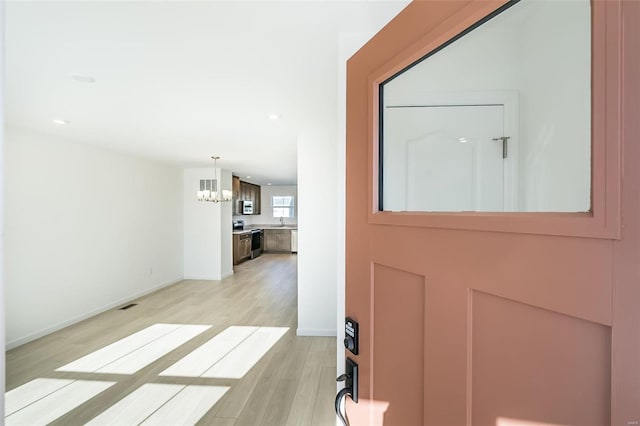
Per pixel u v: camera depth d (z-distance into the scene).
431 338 0.67
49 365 2.70
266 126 3.10
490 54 0.83
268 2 1.21
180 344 3.15
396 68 0.78
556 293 0.46
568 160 0.63
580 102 0.59
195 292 5.24
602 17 0.41
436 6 0.67
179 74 1.88
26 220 3.20
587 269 0.42
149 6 1.23
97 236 4.12
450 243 0.63
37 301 3.30
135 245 4.86
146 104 2.42
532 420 0.49
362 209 0.91
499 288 0.54
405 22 0.75
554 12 0.67
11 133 3.06
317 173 3.40
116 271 4.46
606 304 0.40
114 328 3.60
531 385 0.49
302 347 3.09
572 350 0.44
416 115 0.90
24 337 3.15
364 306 0.90
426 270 0.68
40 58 1.67
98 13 1.28
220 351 2.99
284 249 9.91
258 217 10.51
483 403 0.57
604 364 0.41
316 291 3.43
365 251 0.89
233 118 2.79
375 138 0.86
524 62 0.78
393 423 0.78
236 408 2.11
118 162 4.51
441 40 0.66
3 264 0.50
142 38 1.47
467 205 0.87
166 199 5.68
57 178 3.55
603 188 0.41
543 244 0.47
